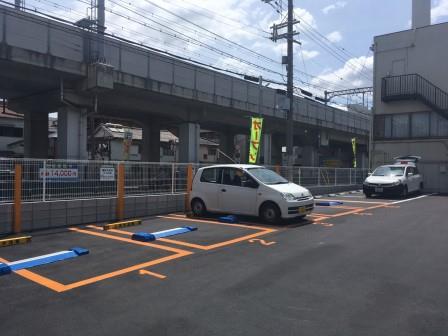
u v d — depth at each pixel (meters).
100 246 8.16
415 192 22.84
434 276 6.05
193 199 12.42
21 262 6.81
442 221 11.58
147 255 7.38
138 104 25.62
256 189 11.12
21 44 17.83
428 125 26.86
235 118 32.94
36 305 4.95
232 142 41.44
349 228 10.29
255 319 4.47
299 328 4.23
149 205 12.81
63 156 22.05
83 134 22.55
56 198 10.59
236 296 5.20
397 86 27.88
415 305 4.87
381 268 6.49
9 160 9.62
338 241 8.62
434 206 15.85
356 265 6.67
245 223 11.03
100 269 6.48
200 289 5.48
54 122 45.03
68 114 21.89
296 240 8.73
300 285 5.63
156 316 4.57
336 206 15.84
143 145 32.44
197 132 29.73
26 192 9.97
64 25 19.31
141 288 5.54
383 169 21.48
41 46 18.56
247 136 48.16
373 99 28.97
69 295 5.30
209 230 9.94
